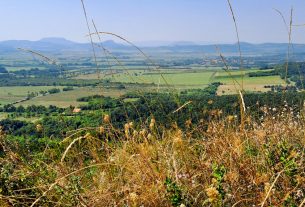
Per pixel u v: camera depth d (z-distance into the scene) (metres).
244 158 3.81
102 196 3.45
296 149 4.00
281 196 3.17
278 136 4.41
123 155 4.04
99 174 4.14
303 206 2.97
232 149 3.72
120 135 4.50
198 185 3.43
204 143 4.21
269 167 3.57
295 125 4.82
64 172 3.89
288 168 3.38
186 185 3.48
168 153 4.07
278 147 3.74
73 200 3.45
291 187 3.27
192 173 3.72
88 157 4.55
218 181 3.23
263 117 5.28
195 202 3.24
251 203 3.20
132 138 4.33
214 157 3.86
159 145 4.35
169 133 4.48
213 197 2.88
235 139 4.07
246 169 3.49
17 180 3.72
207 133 4.48
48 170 4.11
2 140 4.52
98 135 4.58
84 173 4.18
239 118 4.95
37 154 4.54
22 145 4.76
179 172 3.76
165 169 3.80
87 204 3.40
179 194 3.24
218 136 4.26
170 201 3.22
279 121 5.23
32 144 4.78
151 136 4.45
